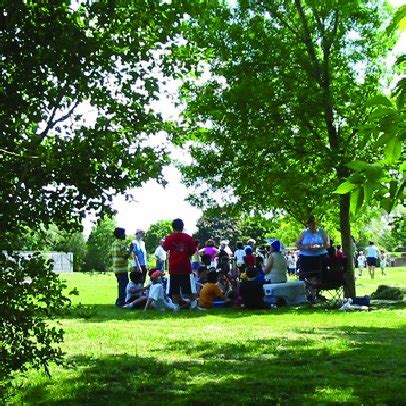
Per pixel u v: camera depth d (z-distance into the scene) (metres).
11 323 4.47
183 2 5.10
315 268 16.08
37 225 4.78
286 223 25.31
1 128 4.68
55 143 4.73
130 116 5.02
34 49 4.74
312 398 5.62
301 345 8.70
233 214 20.33
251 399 5.59
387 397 5.62
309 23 19.38
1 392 4.92
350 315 13.56
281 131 18.62
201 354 8.03
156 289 15.52
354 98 18.31
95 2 4.85
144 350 8.41
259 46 18.48
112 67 5.00
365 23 18.88
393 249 73.75
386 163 3.55
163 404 5.43
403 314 13.72
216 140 18.77
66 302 4.75
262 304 15.57
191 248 15.73
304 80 18.72
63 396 5.72
